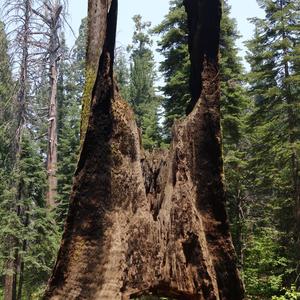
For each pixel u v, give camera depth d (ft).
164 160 24.76
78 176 21.61
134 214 21.81
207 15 25.62
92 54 22.39
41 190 63.46
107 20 22.63
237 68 65.00
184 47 57.26
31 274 62.95
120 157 22.25
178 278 21.63
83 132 22.07
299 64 71.87
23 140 62.08
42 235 60.44
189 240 22.29
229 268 23.81
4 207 60.13
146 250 21.31
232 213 71.77
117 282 20.40
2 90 74.64
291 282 66.18
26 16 72.90
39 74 75.10
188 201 22.79
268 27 73.56
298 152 68.18
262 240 67.72
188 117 24.88
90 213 21.29
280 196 75.31
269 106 72.79
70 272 20.68
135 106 103.24
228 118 61.36
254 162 73.20
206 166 24.45
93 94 22.11
